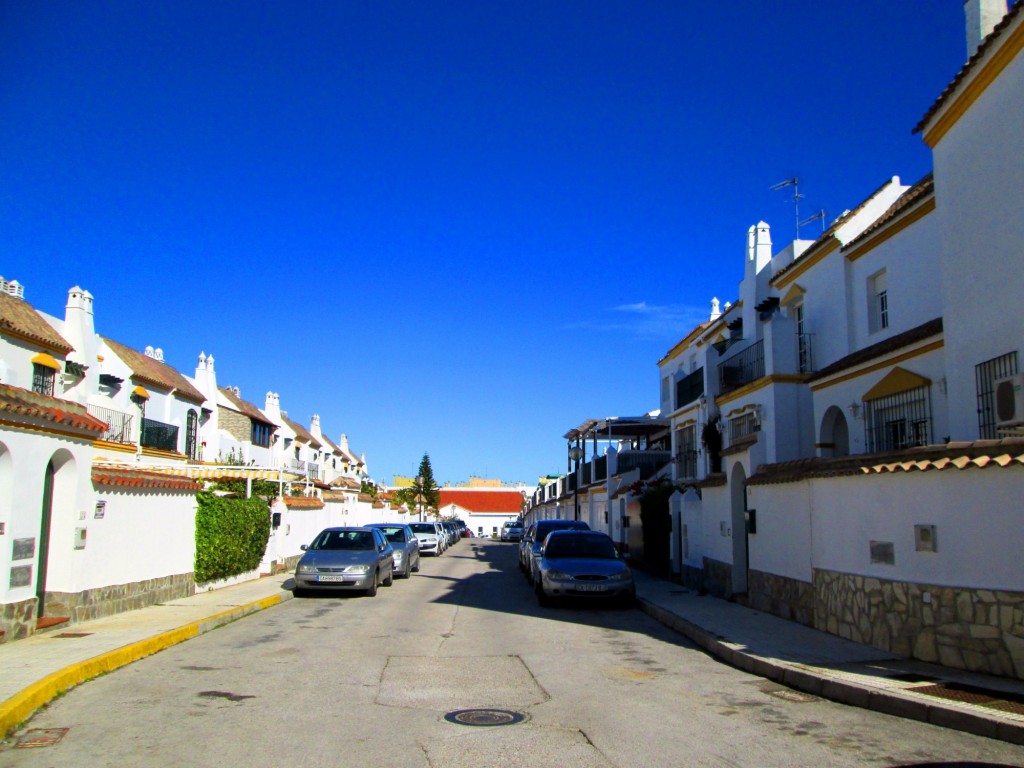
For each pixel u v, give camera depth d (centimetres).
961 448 890
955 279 1184
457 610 1592
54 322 2911
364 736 659
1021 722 640
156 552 1473
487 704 780
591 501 3975
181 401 3797
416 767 578
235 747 623
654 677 926
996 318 1086
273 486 2570
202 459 4019
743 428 2017
